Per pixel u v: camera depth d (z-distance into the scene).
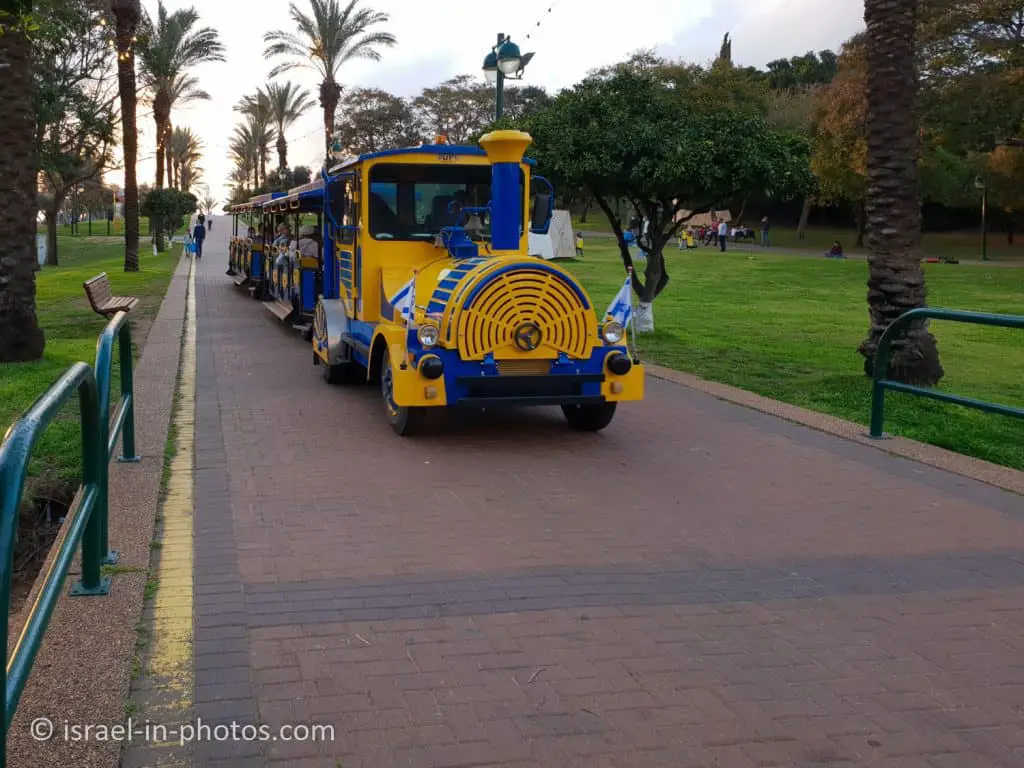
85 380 4.24
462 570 5.28
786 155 13.47
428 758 3.44
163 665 4.07
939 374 11.09
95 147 34.81
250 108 63.44
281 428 8.55
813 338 16.50
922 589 5.16
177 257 42.66
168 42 39.91
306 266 14.30
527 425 8.98
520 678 4.04
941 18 33.22
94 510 4.61
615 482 7.11
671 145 13.20
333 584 5.03
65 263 44.94
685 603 4.90
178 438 8.05
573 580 5.17
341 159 12.52
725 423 9.18
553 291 7.89
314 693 3.88
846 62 37.25
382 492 6.71
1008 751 3.57
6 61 10.74
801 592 5.09
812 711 3.83
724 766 3.43
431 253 9.52
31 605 4.41
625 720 3.72
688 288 27.52
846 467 7.65
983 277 31.92
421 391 7.70
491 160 8.55
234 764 3.38
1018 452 8.34
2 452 2.57
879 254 11.06
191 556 5.36
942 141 37.00
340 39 40.19
